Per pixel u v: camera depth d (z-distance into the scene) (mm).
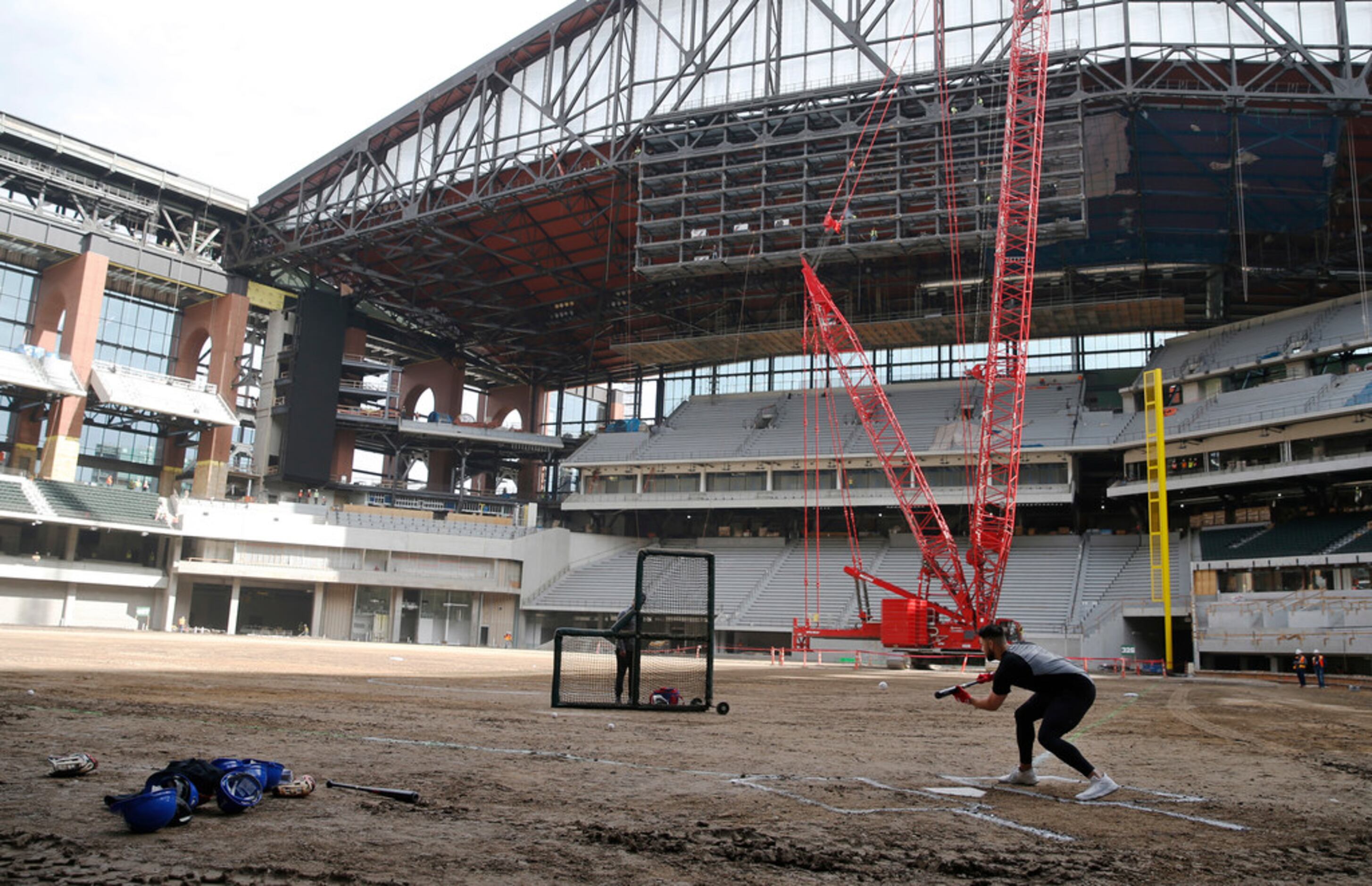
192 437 88375
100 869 4965
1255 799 9344
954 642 60469
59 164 77625
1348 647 51750
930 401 88688
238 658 34500
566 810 7270
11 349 77688
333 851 5605
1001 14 68000
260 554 82000
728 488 89250
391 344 106188
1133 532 81125
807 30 73000
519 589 89188
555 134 77000
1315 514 67000
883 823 7270
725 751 12031
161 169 82062
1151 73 64562
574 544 92562
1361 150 66625
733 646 80000
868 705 24594
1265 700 31875
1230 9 63438
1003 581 74625
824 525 88938
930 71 68562
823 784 9258
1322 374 68875
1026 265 64688
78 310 76438
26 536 75062
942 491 79625
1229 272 77312
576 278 92438
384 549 85562
